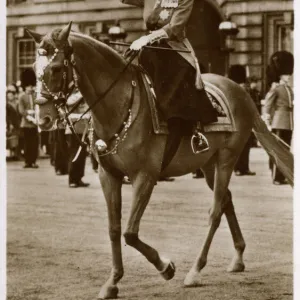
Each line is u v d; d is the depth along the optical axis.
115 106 9.70
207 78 11.38
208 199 17.69
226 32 32.31
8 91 29.41
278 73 20.30
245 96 11.49
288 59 20.16
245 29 33.72
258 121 11.59
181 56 10.38
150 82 10.02
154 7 10.53
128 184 20.44
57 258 11.90
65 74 9.40
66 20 36.47
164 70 10.18
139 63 10.18
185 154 10.49
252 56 33.69
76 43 9.50
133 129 9.71
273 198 17.64
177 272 11.03
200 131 10.50
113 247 9.94
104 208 16.69
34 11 37.69
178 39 10.40
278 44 33.62
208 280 10.60
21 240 13.18
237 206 16.50
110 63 9.73
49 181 21.78
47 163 28.44
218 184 10.97
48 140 28.08
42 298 9.80
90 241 13.17
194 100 10.30
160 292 10.05
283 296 9.76
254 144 33.62
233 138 11.05
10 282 10.49
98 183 21.08
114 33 33.03
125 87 9.77
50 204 17.20
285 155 11.68
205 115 10.41
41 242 13.03
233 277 10.73
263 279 10.58
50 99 9.35
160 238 13.25
